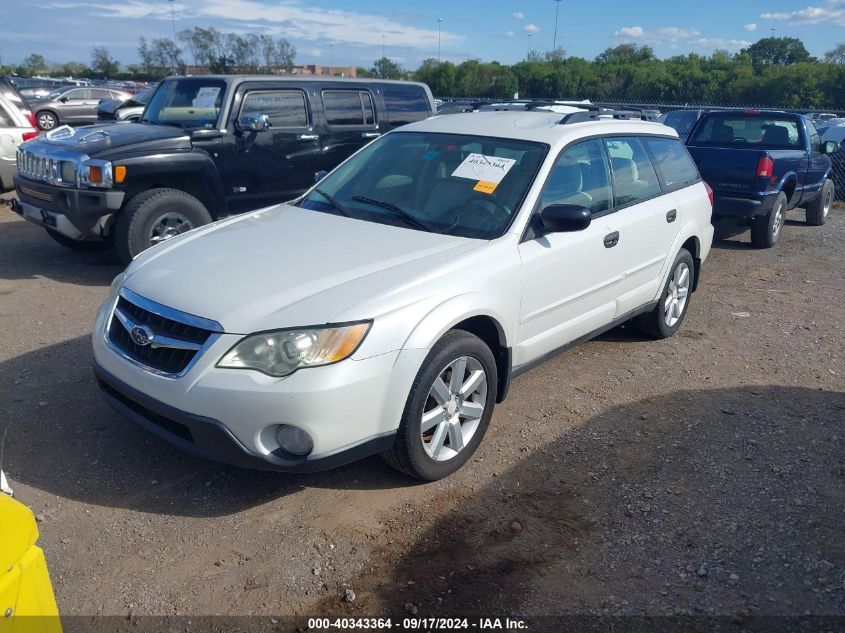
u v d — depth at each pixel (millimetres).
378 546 3248
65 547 3158
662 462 4047
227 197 7738
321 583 3008
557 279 4312
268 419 3102
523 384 5062
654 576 3100
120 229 6961
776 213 9742
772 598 2982
